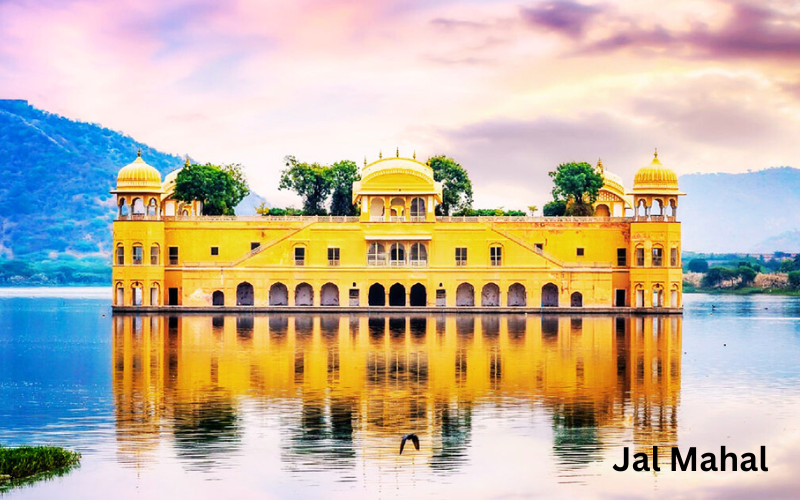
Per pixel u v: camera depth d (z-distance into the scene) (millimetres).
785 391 66000
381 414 58031
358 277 124938
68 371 73250
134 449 50688
